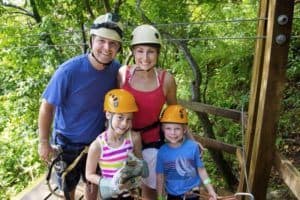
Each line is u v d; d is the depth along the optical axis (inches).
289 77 318.0
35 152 316.2
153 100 112.0
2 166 321.7
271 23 116.3
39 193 176.4
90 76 108.3
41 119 109.0
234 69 295.1
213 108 183.2
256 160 128.6
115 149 109.0
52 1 258.1
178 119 111.7
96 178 109.2
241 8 281.9
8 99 328.5
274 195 229.0
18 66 269.7
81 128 113.0
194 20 261.1
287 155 263.6
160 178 116.3
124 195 110.5
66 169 114.7
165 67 282.5
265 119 123.3
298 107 294.8
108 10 235.5
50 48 248.5
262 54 128.3
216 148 184.2
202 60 267.7
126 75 111.9
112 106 105.1
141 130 115.7
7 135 338.6
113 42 105.4
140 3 238.1
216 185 260.7
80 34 259.9
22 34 261.3
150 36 105.9
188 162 115.1
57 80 106.3
